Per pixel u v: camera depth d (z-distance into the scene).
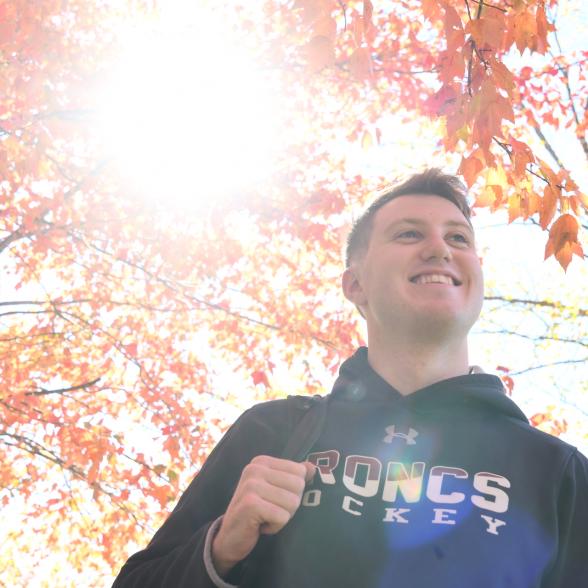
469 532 1.69
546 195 3.05
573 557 1.79
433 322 2.04
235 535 1.67
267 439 2.04
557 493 1.83
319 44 3.01
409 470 1.81
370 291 2.17
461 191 2.38
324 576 1.67
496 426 1.92
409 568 1.65
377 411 1.95
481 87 2.94
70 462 8.09
